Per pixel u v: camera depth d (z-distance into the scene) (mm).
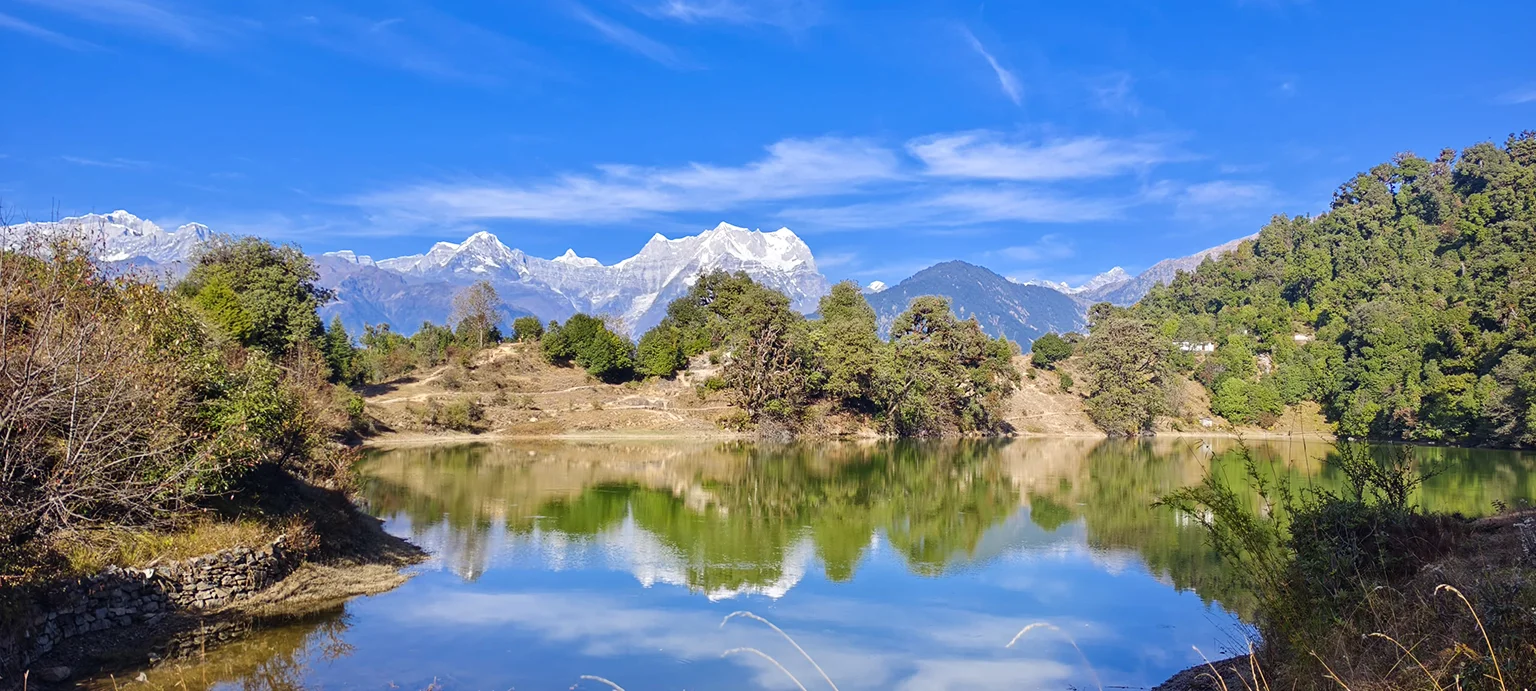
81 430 16391
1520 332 84438
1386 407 91562
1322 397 113500
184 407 20984
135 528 18953
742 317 94438
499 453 67375
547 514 38188
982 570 28672
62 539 17188
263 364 26719
